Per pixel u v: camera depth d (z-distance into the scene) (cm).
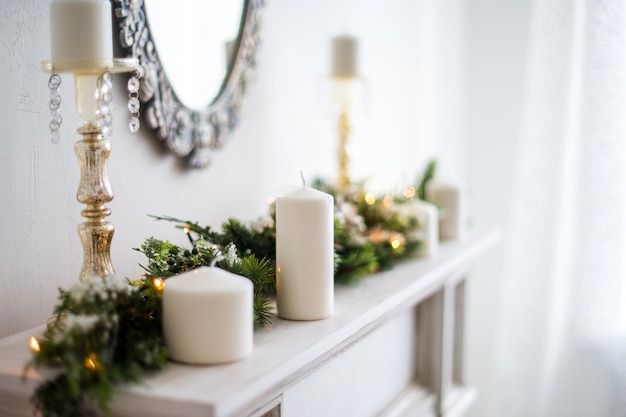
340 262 90
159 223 94
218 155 106
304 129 134
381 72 163
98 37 63
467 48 208
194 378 56
